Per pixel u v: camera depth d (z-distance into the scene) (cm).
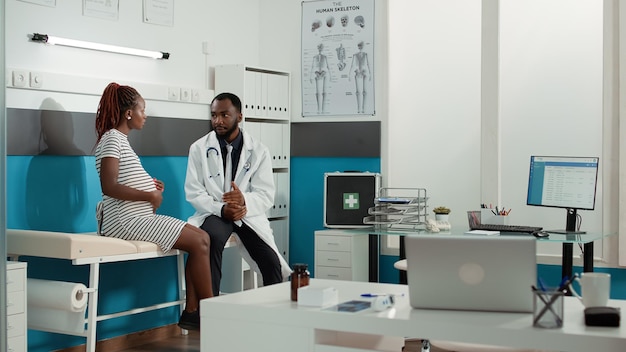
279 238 600
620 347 214
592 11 530
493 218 486
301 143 606
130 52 488
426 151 580
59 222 448
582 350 218
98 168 435
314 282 313
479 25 562
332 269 545
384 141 579
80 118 457
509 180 557
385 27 577
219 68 561
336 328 247
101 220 440
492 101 516
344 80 592
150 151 507
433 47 577
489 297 247
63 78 444
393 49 589
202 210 491
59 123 445
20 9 423
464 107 568
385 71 578
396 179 589
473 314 246
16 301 372
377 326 242
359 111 588
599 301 242
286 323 256
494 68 515
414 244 251
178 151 529
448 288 250
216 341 270
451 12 570
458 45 569
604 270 503
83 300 392
